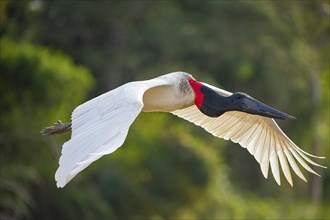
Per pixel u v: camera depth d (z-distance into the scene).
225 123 9.18
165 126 18.78
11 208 15.70
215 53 23.78
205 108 8.68
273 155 9.05
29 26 21.94
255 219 20.67
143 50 23.92
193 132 20.61
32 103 15.96
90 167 16.55
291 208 21.84
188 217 18.08
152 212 17.61
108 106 7.05
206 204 18.27
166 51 23.75
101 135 6.66
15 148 15.70
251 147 9.16
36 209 16.17
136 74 23.42
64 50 23.75
